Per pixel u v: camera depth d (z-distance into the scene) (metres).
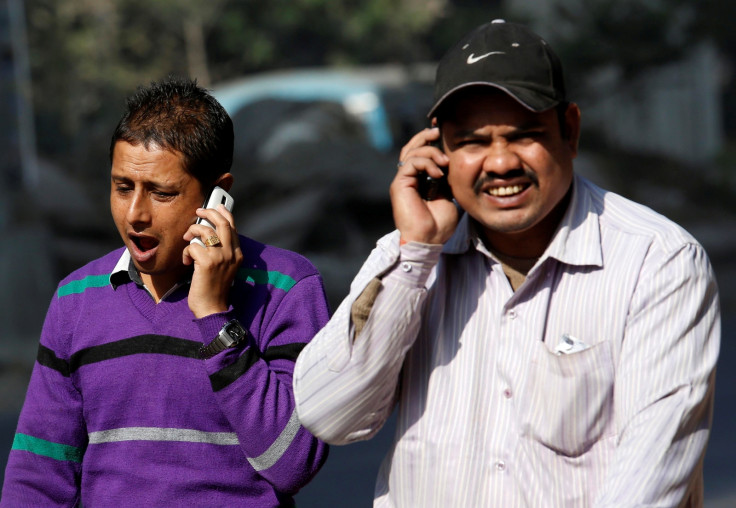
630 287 7.66
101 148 55.06
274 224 46.91
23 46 49.28
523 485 7.69
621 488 7.25
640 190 67.88
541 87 7.48
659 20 54.81
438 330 8.20
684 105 77.31
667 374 7.44
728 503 20.14
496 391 7.89
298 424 8.52
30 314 40.69
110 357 8.86
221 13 97.62
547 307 7.89
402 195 7.95
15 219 46.44
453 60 7.66
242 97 58.12
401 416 8.23
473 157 7.67
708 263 7.82
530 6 63.66
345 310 7.95
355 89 56.50
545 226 8.06
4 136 46.84
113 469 8.75
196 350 8.72
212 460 8.69
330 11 96.31
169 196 8.69
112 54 95.56
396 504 8.20
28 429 9.19
